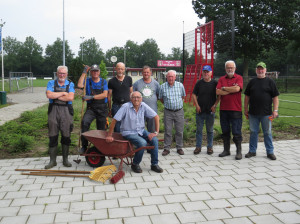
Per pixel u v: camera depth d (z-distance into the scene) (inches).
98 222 138.8
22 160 238.8
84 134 211.0
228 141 246.8
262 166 219.5
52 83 216.1
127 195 169.2
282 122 378.0
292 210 150.5
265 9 1296.8
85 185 184.2
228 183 186.7
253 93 236.2
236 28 1286.9
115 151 204.4
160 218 142.6
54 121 215.0
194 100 255.0
